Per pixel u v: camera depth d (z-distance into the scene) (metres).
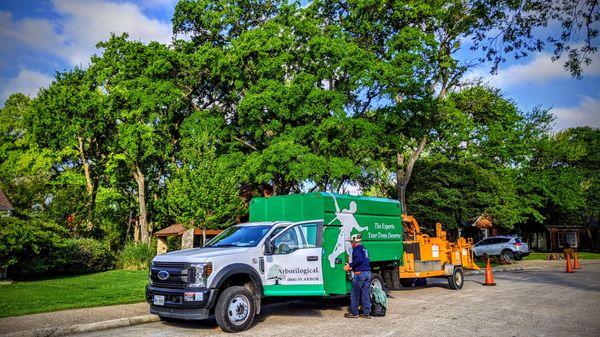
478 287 17.55
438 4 26.20
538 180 42.41
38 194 32.50
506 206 34.28
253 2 30.69
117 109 33.78
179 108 31.27
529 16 12.14
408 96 26.20
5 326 9.38
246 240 10.45
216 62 27.55
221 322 9.06
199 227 22.67
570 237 58.78
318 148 25.33
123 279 19.09
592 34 11.40
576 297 14.18
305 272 10.19
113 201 42.34
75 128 35.69
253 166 24.05
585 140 56.31
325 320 10.50
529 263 32.47
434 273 16.16
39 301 12.67
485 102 34.28
